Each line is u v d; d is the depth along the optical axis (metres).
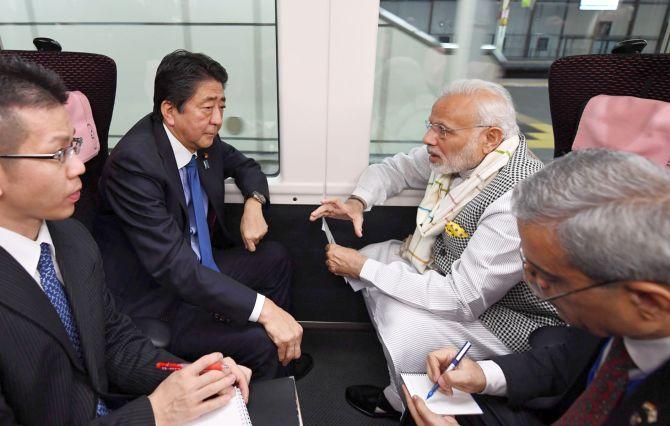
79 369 0.86
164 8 1.50
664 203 0.56
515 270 1.25
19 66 0.73
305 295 2.03
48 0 1.49
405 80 1.69
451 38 1.62
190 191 1.51
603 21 1.59
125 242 1.43
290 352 1.33
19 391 0.75
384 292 1.47
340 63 1.59
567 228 0.61
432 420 0.99
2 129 0.69
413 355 1.41
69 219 1.00
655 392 0.63
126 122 1.71
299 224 1.91
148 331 1.12
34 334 0.76
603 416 0.71
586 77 1.36
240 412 0.87
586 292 0.64
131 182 1.28
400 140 1.83
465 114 1.33
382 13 1.57
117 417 0.81
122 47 1.57
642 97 1.32
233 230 1.93
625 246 0.56
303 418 1.60
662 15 1.58
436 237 1.60
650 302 0.58
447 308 1.36
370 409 1.61
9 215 0.78
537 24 1.59
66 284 0.89
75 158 0.80
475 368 1.06
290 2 1.48
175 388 0.86
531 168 1.33
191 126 1.33
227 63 1.60
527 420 1.01
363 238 1.97
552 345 1.10
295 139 1.72
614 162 0.62
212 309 1.32
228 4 1.50
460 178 1.52
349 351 1.94
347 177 1.81
